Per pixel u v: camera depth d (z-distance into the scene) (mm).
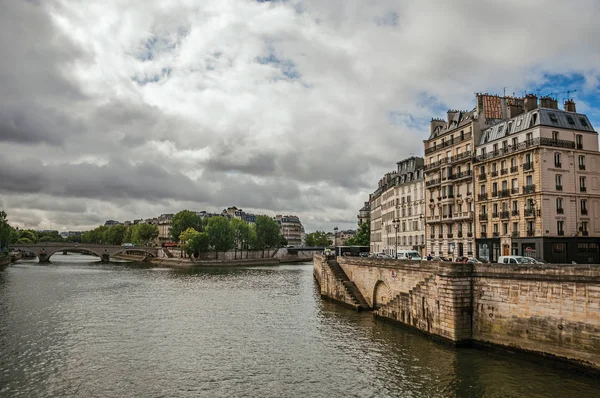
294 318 50125
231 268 144125
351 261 61594
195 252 168375
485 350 33875
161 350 36781
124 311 54969
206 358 34469
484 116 72750
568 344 28406
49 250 166250
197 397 26781
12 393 27344
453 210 76062
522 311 31297
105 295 69688
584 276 27516
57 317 50469
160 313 53719
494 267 33469
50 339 40281
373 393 26812
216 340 40000
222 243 172125
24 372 31188
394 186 100312
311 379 29547
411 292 41406
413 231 91000
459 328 34812
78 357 34781
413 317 41125
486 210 68438
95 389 28062
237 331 43594
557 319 29062
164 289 79250
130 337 41219
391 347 36031
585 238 59938
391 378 29047
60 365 32750
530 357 30688
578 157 61375
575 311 28031
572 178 60500
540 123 59625
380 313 48375
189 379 29828
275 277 107438
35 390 27859
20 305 58250
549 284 29594
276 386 28438
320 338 40188
